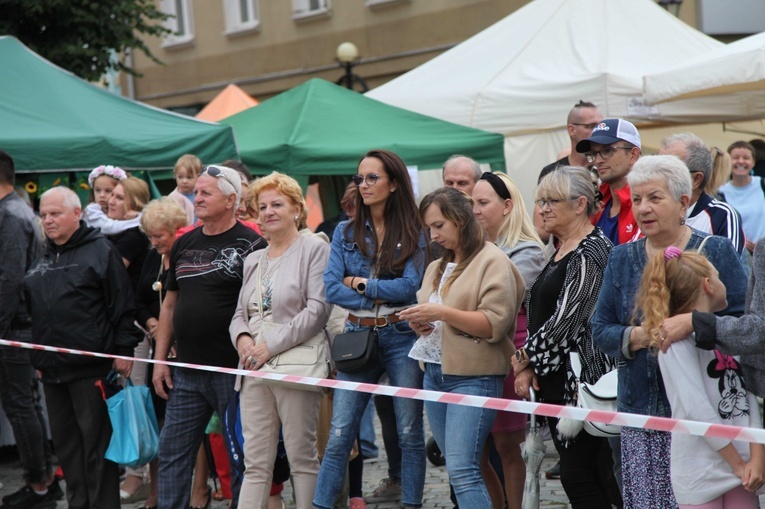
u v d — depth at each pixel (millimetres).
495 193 6754
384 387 5629
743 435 4047
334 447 6582
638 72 13438
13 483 9578
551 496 8039
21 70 10828
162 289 8086
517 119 13875
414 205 6707
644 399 4875
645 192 4926
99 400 7586
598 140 6285
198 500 8180
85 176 11000
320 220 14992
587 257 5578
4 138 9766
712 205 6031
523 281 6262
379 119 12797
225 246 7129
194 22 31312
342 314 7699
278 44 28906
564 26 14758
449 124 12922
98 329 7574
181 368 7145
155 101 32781
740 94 13031
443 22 24797
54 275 7602
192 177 9984
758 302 4523
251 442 6770
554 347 5613
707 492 4613
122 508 8578
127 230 9031
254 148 12000
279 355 6703
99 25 19406
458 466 5926
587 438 5613
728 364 4684
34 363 7637
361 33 26688
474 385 6000
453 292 6090
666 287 4703
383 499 8336
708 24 21547
